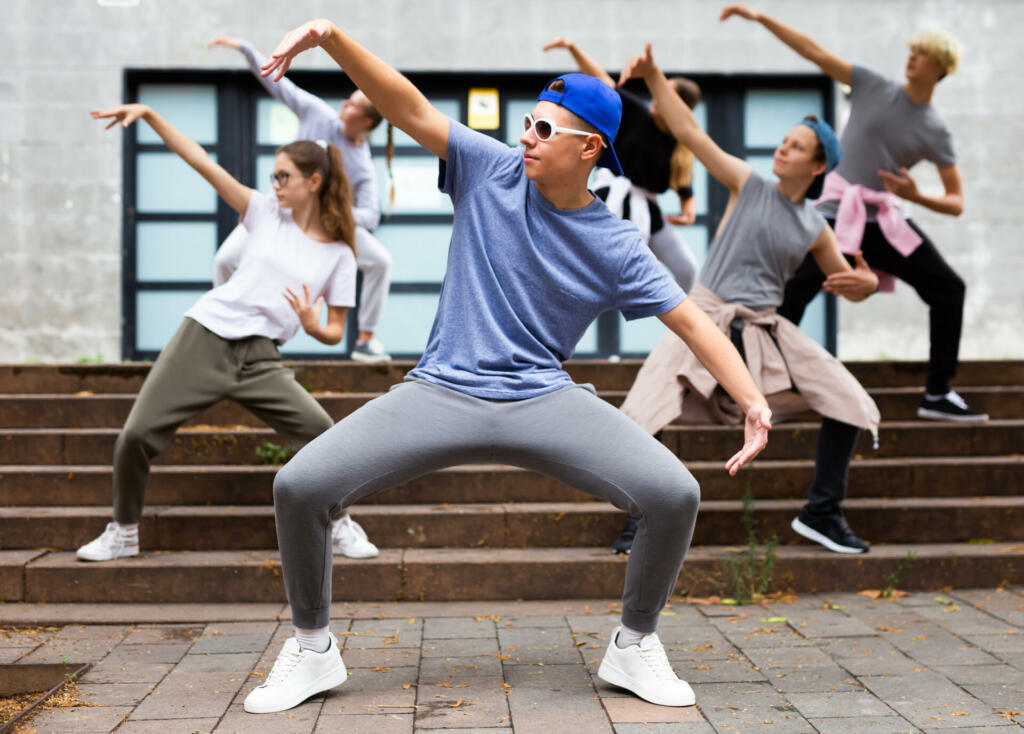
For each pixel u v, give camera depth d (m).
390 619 4.28
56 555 4.72
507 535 4.98
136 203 8.95
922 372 6.39
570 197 3.12
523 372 3.13
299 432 4.55
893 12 9.04
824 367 4.66
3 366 5.93
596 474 3.12
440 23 8.85
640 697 3.27
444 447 3.09
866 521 5.18
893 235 5.75
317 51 8.84
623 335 9.28
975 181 9.05
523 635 4.04
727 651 3.82
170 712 3.14
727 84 9.20
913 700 3.27
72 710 3.15
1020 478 5.55
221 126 8.92
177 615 4.29
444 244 9.16
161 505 5.18
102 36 8.70
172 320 8.98
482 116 9.05
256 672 3.54
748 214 4.70
